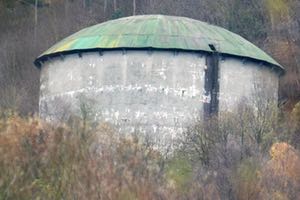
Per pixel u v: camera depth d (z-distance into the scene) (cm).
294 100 11712
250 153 8125
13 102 12375
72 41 10675
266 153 8325
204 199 7000
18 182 5738
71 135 6034
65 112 9900
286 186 7312
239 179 7269
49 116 10331
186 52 10094
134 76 10100
